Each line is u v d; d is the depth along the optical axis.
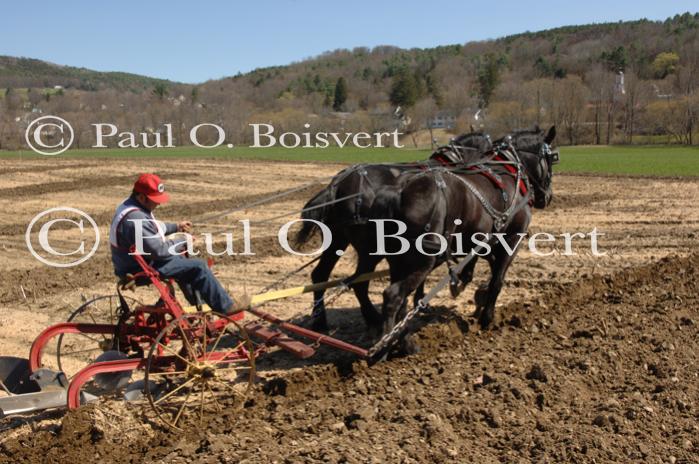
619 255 12.87
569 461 5.42
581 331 8.20
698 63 110.94
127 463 5.52
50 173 34.00
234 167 37.84
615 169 34.25
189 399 6.73
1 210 22.00
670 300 9.52
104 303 10.18
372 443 5.66
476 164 8.30
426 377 7.05
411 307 9.59
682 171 32.31
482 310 8.78
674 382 6.80
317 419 6.17
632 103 90.94
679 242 13.99
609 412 6.20
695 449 5.60
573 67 154.62
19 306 10.23
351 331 8.73
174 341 7.98
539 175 9.24
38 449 5.74
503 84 115.69
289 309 9.77
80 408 6.10
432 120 86.12
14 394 6.46
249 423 6.11
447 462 5.37
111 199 24.84
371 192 8.03
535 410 6.29
